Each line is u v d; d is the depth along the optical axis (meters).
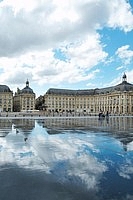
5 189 8.99
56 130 32.59
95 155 15.23
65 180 10.09
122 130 32.69
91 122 54.81
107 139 22.91
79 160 13.77
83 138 23.61
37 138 23.47
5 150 16.81
